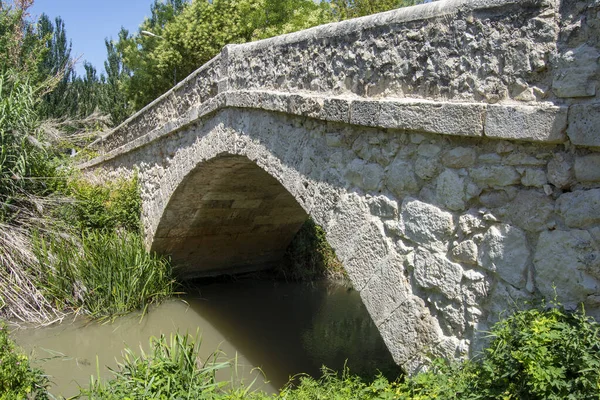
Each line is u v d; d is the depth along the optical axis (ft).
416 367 11.45
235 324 26.35
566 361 7.55
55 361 20.47
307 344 23.70
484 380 8.68
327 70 14.69
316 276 35.17
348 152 13.74
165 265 29.60
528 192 9.41
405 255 11.90
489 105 9.72
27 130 27.73
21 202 26.91
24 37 39.65
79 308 24.22
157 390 13.71
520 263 9.41
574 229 8.66
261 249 34.68
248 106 18.43
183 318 26.63
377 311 12.62
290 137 16.26
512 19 9.62
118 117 69.05
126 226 30.66
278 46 17.12
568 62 8.71
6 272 23.66
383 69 12.67
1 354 13.53
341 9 45.44
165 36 56.85
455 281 10.61
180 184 25.68
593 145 8.25
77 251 25.35
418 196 11.62
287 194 29.25
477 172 10.24
